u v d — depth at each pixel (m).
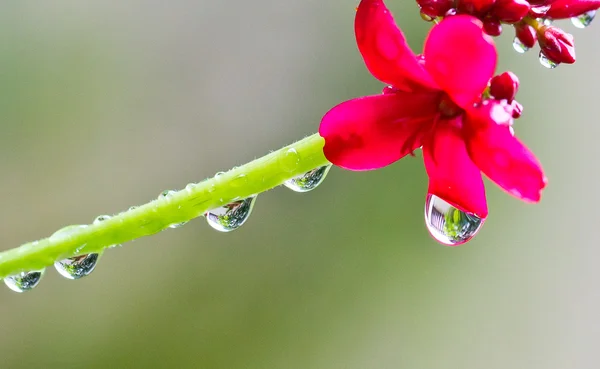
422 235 0.33
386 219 0.33
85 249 0.23
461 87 0.21
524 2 0.22
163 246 0.33
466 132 0.22
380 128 0.22
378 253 0.33
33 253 0.23
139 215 0.23
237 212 0.24
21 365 0.32
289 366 0.32
